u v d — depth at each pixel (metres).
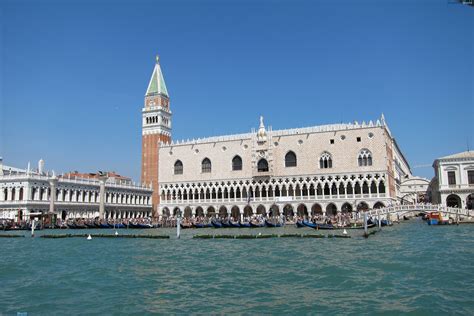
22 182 99.75
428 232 66.69
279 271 32.91
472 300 23.23
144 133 140.38
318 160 107.81
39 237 68.81
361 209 103.19
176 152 124.62
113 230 85.44
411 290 25.78
